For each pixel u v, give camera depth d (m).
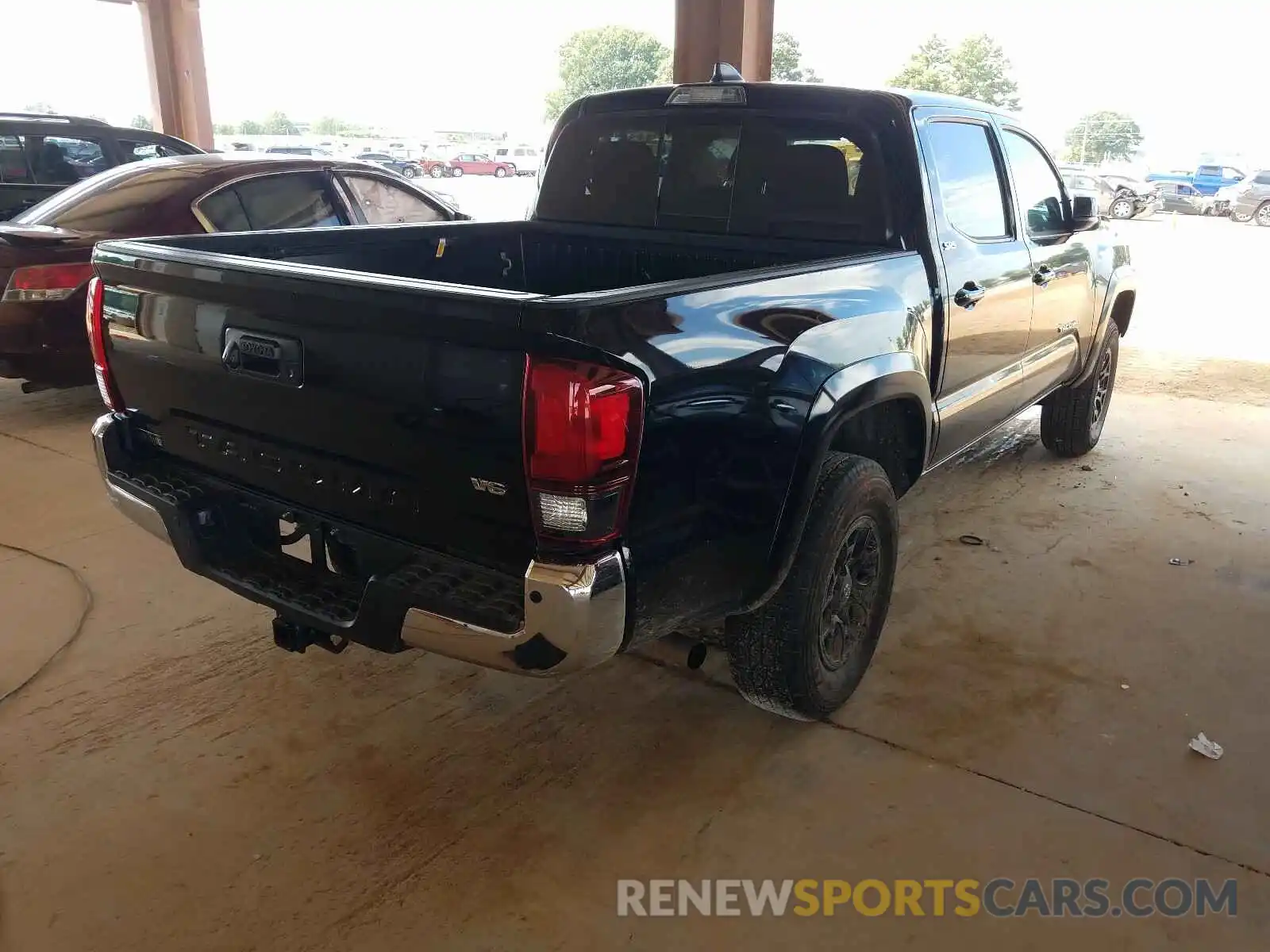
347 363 1.98
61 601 3.45
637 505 1.87
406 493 2.02
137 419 2.61
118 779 2.49
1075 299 4.34
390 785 2.49
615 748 2.67
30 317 5.01
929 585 3.69
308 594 2.27
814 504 2.48
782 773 2.56
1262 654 3.19
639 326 1.83
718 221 3.35
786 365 2.22
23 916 2.03
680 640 2.95
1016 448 5.56
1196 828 2.34
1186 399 6.79
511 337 1.73
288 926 2.03
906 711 2.84
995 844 2.29
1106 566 3.87
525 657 1.85
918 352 2.86
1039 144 4.02
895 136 2.95
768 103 3.15
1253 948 2.00
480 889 2.14
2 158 7.37
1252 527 4.32
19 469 4.85
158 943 1.97
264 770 2.54
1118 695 2.93
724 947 1.99
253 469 2.34
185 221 5.29
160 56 13.23
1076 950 1.99
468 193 24.55
